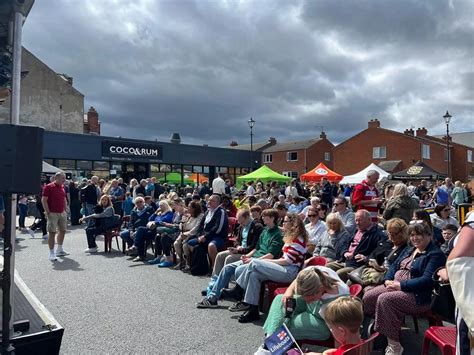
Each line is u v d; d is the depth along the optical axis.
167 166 29.75
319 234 6.39
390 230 4.55
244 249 6.13
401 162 39.94
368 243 5.26
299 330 3.47
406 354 3.90
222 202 9.66
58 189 8.41
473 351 2.11
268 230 5.67
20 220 12.90
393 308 3.64
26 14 3.56
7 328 3.06
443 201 13.28
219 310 5.20
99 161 25.33
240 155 35.56
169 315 4.98
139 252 8.33
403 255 4.25
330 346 3.40
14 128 2.88
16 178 2.89
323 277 3.41
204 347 4.04
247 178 24.72
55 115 31.42
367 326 4.02
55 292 5.93
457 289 2.08
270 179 24.20
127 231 9.00
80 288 6.16
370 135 42.75
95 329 4.50
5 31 3.55
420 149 39.19
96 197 13.45
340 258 5.78
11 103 3.27
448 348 3.00
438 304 3.67
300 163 46.91
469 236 2.12
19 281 5.09
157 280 6.68
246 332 4.44
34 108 30.38
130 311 5.11
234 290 5.30
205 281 6.64
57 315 4.95
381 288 4.00
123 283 6.47
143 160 27.50
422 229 3.91
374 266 4.63
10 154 2.87
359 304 2.63
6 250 3.08
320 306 3.42
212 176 33.44
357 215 5.40
